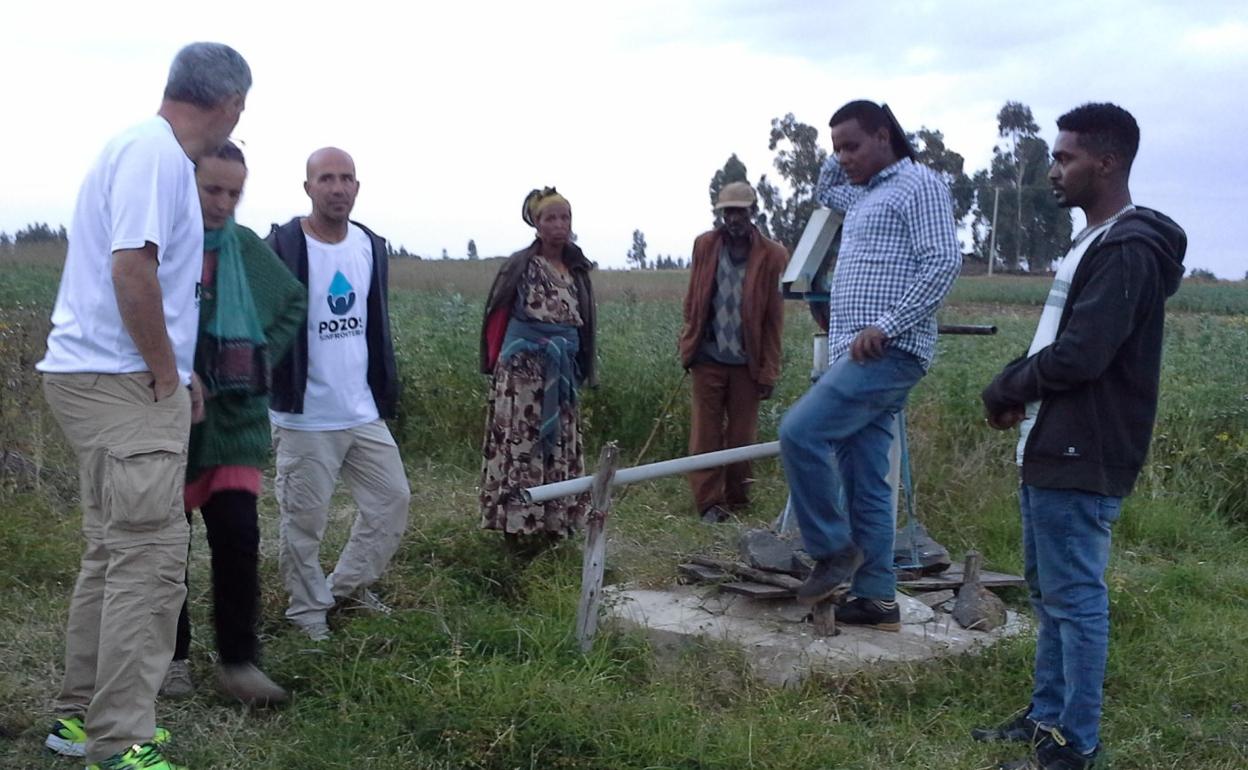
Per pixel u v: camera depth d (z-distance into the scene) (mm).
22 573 4883
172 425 3145
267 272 3814
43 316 8336
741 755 3494
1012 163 58219
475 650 4184
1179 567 5609
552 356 5434
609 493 4227
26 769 3322
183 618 3850
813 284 4871
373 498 4637
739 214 6469
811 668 4090
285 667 4008
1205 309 33219
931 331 4113
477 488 6898
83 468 3201
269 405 4086
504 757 3467
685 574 4992
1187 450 7090
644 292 20953
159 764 3160
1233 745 3799
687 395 7898
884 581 4422
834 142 4191
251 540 3730
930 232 3971
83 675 3387
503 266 5496
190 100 3195
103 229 3070
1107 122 3342
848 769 3502
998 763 3596
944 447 7359
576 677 3916
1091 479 3309
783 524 5352
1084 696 3439
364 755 3465
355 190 4496
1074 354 3215
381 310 4602
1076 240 3486
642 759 3463
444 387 8180
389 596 4949
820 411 4000
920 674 4129
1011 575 5363
